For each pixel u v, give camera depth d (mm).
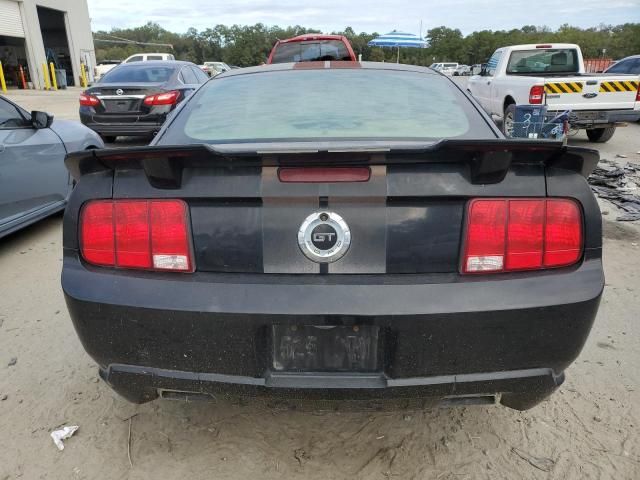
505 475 2094
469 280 1730
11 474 2100
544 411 2473
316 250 1737
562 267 1787
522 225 1742
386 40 28016
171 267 1798
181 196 1771
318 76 2771
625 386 2656
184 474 2104
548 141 1647
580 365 2842
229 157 1687
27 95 23203
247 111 2459
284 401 1811
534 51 10516
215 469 2129
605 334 3168
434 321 1690
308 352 1775
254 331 1730
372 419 2432
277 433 2338
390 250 1733
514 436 2311
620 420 2402
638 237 4965
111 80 9367
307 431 2352
